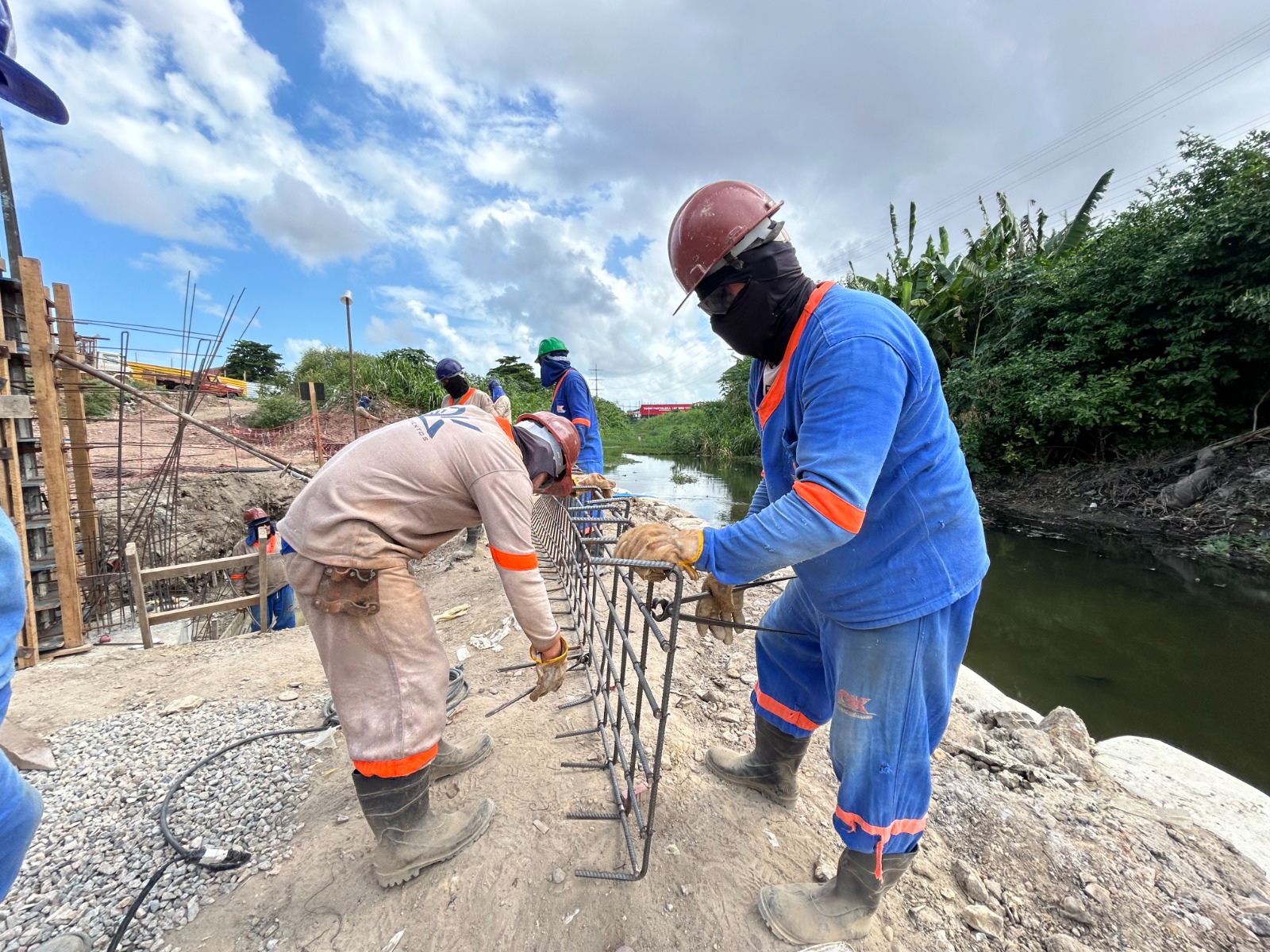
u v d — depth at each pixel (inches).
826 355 49.6
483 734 95.7
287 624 229.1
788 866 72.7
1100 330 474.0
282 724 109.9
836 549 55.7
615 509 117.4
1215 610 258.8
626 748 94.2
